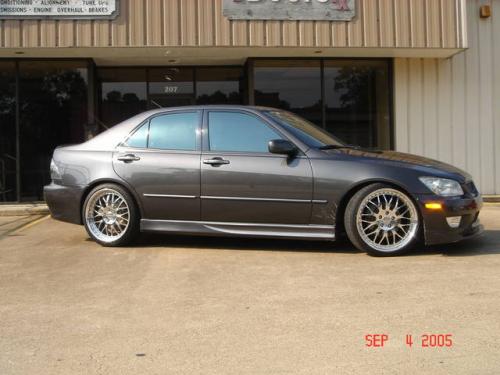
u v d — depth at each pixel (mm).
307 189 6297
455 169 6484
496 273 5508
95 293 5125
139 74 12211
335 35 10492
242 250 6730
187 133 6824
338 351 3791
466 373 3461
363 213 6207
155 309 4664
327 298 4848
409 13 10656
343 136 11883
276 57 11562
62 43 10102
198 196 6605
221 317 4449
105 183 6930
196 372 3516
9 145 11391
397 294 4910
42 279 5613
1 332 4227
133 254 6590
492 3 11984
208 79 12336
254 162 6473
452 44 10719
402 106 11875
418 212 6109
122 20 10148
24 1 10016
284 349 3834
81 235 7875
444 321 4270
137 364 3643
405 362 3619
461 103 11977
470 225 6258
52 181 7293
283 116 6953
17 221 9391
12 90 11344
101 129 12078
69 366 3631
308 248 6781
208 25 10250
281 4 10344
